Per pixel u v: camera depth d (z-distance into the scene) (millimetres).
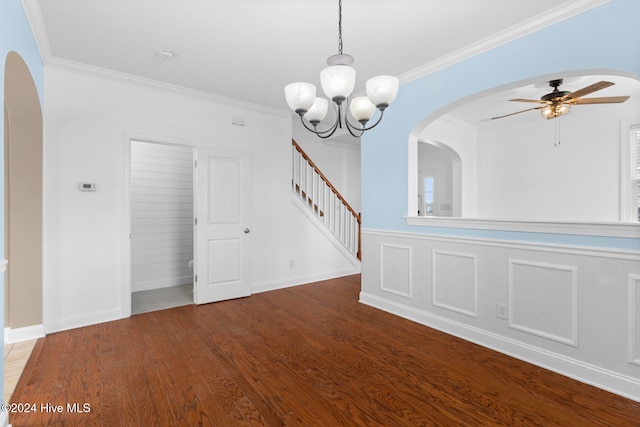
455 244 2920
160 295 4238
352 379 2176
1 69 1614
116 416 1792
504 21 2357
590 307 2125
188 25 2430
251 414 1815
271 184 4531
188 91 3738
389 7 2193
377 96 1707
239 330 3031
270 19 2350
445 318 3010
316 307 3713
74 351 2582
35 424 1726
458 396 1984
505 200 5336
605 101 3225
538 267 2375
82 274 3148
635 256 1928
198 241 3830
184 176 4910
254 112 4359
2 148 1604
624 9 1957
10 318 2773
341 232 6051
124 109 3391
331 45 2732
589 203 4480
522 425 1722
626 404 1894
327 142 6559
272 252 4535
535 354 2383
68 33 2537
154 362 2402
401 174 3410
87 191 3174
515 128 5227
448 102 2943
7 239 2791
